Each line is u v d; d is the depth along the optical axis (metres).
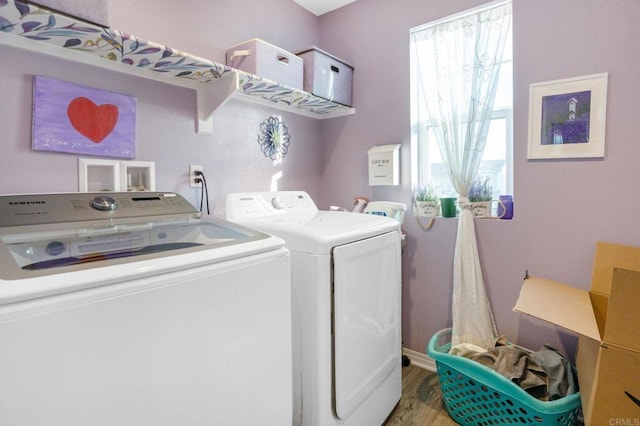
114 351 0.70
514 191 1.77
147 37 1.50
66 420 0.64
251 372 0.97
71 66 1.27
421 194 2.07
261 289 0.99
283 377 1.08
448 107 1.93
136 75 1.45
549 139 1.66
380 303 1.53
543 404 1.30
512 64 1.75
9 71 1.14
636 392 1.01
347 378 1.32
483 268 1.87
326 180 2.49
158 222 1.22
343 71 2.23
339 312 1.27
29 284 0.61
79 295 0.65
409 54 2.10
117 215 1.16
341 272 1.28
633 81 1.47
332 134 2.46
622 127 1.50
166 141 1.57
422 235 2.10
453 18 1.92
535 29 1.68
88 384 0.66
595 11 1.54
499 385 1.43
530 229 1.74
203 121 1.69
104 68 1.36
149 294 0.75
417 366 2.14
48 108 1.22
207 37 1.74
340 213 1.83
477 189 1.89
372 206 2.17
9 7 0.95
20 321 0.59
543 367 1.50
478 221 1.88
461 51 1.90
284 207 1.79
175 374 0.79
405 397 1.83
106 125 1.36
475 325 1.80
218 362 0.88
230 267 0.91
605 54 1.52
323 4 2.34
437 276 2.05
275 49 1.75
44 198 1.07
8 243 0.85
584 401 1.22
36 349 0.60
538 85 1.68
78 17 1.04
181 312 0.80
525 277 1.70
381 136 2.24
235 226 1.20
